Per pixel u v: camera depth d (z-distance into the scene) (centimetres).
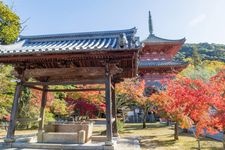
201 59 6600
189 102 995
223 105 849
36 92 2328
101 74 1055
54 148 986
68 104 2983
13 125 1052
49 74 1095
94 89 1266
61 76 1183
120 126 2194
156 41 4097
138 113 3678
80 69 1073
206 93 938
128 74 1353
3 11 2769
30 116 2242
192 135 1928
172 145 1442
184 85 1179
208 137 1803
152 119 3672
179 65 3797
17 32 2948
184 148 1338
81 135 1086
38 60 1057
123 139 1412
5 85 2003
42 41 1261
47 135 1111
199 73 2106
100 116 4638
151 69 3934
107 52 939
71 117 3325
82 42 1176
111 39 1174
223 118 846
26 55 997
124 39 914
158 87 3462
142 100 2342
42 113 1299
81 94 2392
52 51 953
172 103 1367
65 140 1097
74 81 1062
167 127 2653
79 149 959
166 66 3809
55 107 2659
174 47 4169
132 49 902
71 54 973
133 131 2256
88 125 1183
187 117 1418
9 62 1086
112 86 1310
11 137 1041
